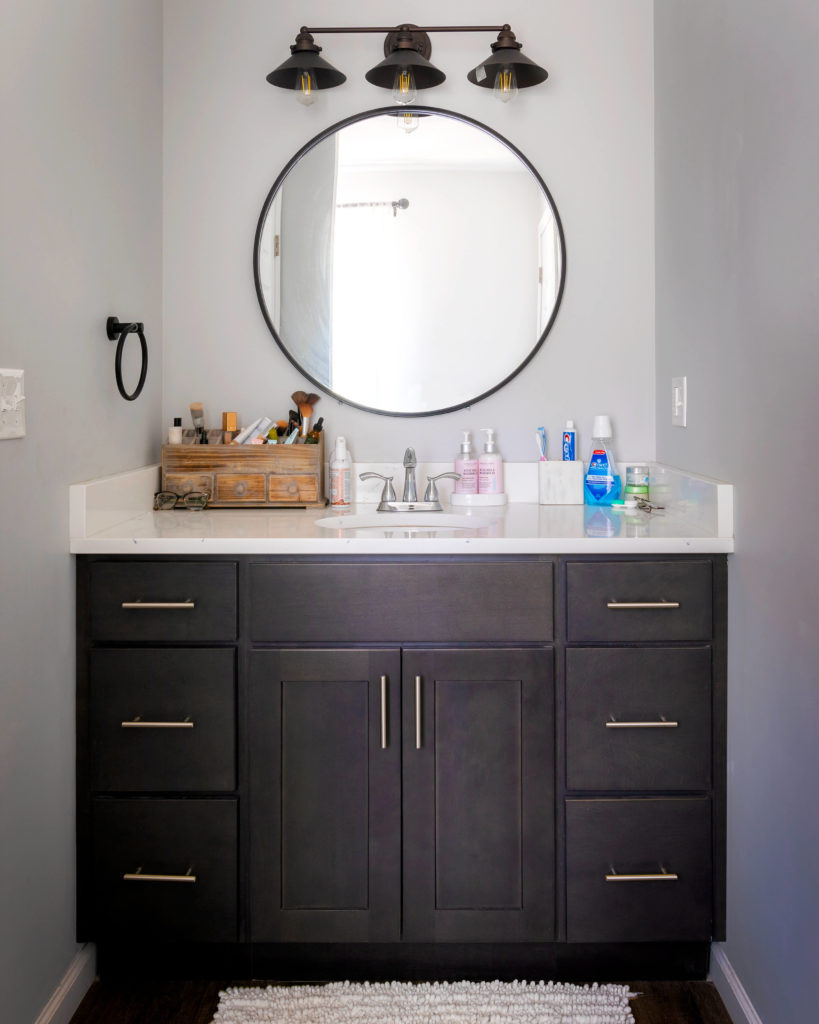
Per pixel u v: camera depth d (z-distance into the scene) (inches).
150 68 90.4
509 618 71.1
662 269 91.7
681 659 71.1
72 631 70.4
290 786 71.6
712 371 75.2
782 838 60.6
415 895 71.9
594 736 71.3
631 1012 69.7
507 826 71.7
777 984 61.5
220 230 95.3
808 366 55.5
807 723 56.4
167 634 71.1
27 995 62.4
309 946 74.2
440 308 95.3
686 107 82.3
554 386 95.8
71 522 69.8
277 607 71.0
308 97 91.9
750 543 66.2
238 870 71.8
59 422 67.6
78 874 71.7
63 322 68.0
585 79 94.8
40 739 64.4
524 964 74.4
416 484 95.2
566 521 81.4
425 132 94.8
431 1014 69.1
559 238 95.0
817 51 53.8
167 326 95.6
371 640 71.3
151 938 71.8
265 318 95.0
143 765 71.3
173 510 90.4
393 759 71.5
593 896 71.9
